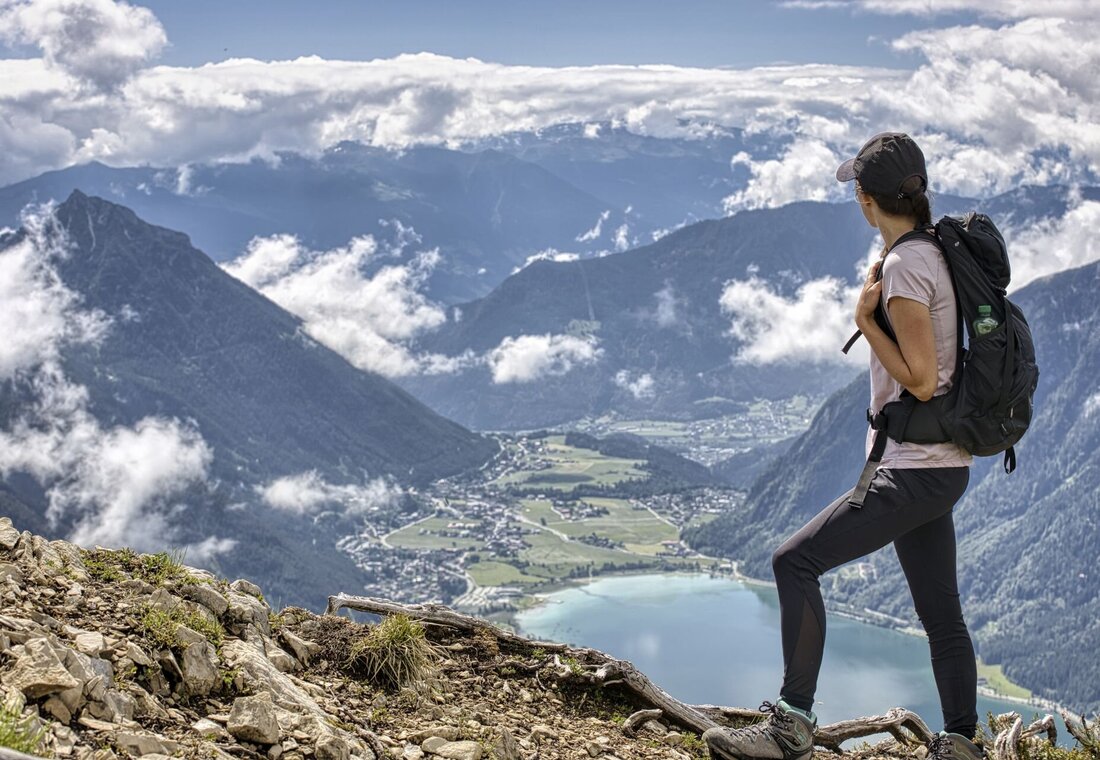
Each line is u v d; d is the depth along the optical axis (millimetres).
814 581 3373
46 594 3289
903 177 3273
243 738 2963
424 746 3299
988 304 3188
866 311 3312
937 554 3506
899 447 3299
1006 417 3213
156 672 3080
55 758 2551
